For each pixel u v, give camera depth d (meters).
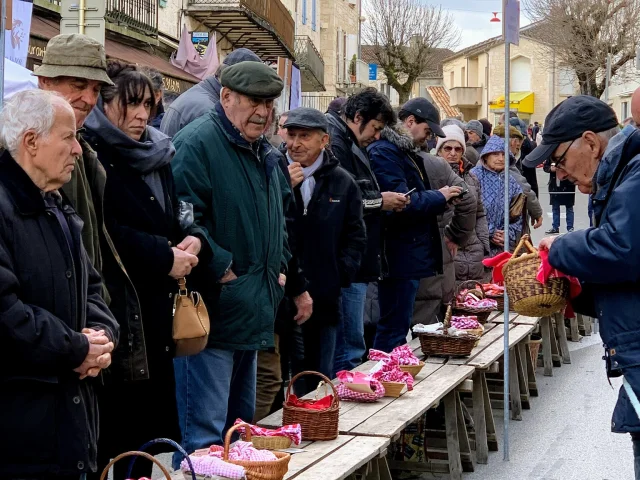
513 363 8.45
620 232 4.04
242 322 5.32
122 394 4.84
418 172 8.05
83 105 4.48
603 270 4.09
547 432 8.01
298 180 6.55
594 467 7.00
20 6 9.44
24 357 3.54
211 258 5.20
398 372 6.26
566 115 4.60
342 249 6.95
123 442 4.89
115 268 4.61
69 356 3.61
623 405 4.18
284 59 14.27
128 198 4.84
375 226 7.51
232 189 5.37
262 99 5.41
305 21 40.59
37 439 3.57
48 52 4.45
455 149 9.53
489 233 10.73
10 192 3.63
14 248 3.61
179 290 5.05
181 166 5.32
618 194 4.10
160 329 4.90
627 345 4.13
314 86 38.28
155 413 4.95
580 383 9.85
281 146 7.09
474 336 7.40
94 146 4.84
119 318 4.62
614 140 4.25
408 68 54.12
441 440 7.20
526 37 71.44
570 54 48.22
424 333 7.43
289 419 5.32
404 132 8.02
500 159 10.70
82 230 4.23
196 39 23.09
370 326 8.45
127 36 18.73
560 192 21.97
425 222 7.91
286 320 6.45
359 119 7.45
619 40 46.97
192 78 20.47
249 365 5.79
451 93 82.19
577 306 4.88
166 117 6.32
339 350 7.55
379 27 54.09
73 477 3.70
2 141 3.67
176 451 5.32
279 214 5.64
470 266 9.70
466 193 8.70
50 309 3.67
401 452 6.79
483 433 7.16
